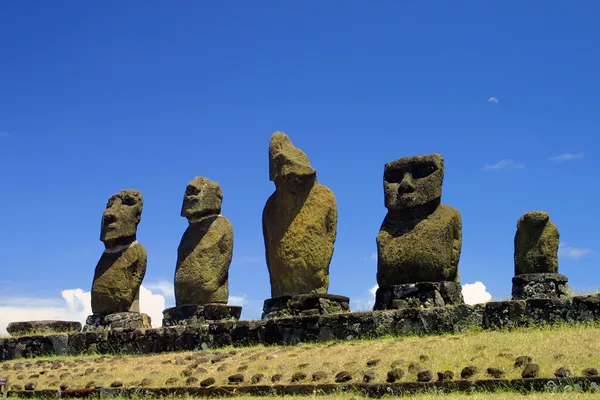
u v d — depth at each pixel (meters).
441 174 22.97
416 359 17.25
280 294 24.00
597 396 13.96
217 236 26.50
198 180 27.02
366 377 16.53
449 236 22.55
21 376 21.64
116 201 28.98
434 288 21.95
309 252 23.73
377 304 22.62
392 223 23.30
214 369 19.41
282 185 24.33
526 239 26.72
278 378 17.50
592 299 19.23
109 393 18.67
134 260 28.53
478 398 14.50
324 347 20.05
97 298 28.27
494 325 19.88
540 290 25.98
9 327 28.94
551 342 17.27
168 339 23.72
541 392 14.74
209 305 25.67
